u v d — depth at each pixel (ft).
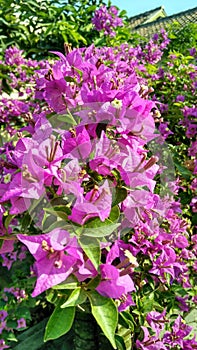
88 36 2.49
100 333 1.18
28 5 2.44
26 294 1.62
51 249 0.67
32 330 1.61
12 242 0.87
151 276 1.30
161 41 2.98
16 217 1.19
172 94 2.31
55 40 2.47
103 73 0.97
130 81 1.00
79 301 0.72
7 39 2.43
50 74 0.92
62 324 0.72
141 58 2.47
